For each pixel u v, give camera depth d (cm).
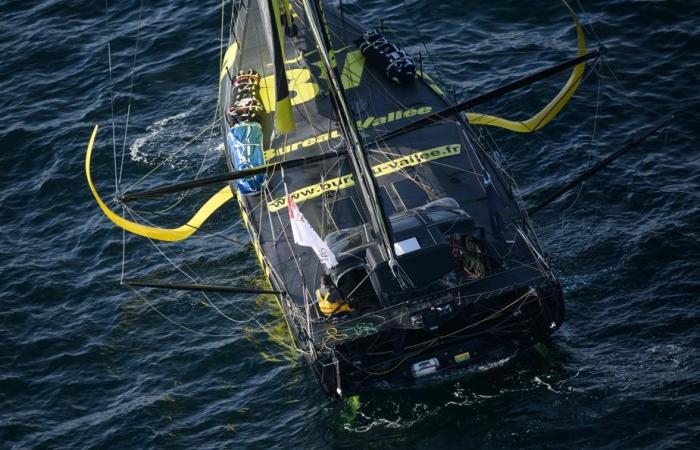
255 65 10694
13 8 13825
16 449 7856
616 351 7962
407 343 7944
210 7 13262
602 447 7125
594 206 9562
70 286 9569
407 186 8825
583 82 11219
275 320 8900
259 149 9262
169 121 11656
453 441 7394
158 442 7806
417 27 12562
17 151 11425
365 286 8162
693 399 7338
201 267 9625
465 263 8119
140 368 8569
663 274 8650
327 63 7525
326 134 9544
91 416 8144
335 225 8619
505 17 12538
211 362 8538
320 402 7975
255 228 8838
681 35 11706
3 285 9612
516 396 7675
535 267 7812
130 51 12775
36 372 8631
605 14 12206
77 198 10712
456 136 9281
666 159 10031
